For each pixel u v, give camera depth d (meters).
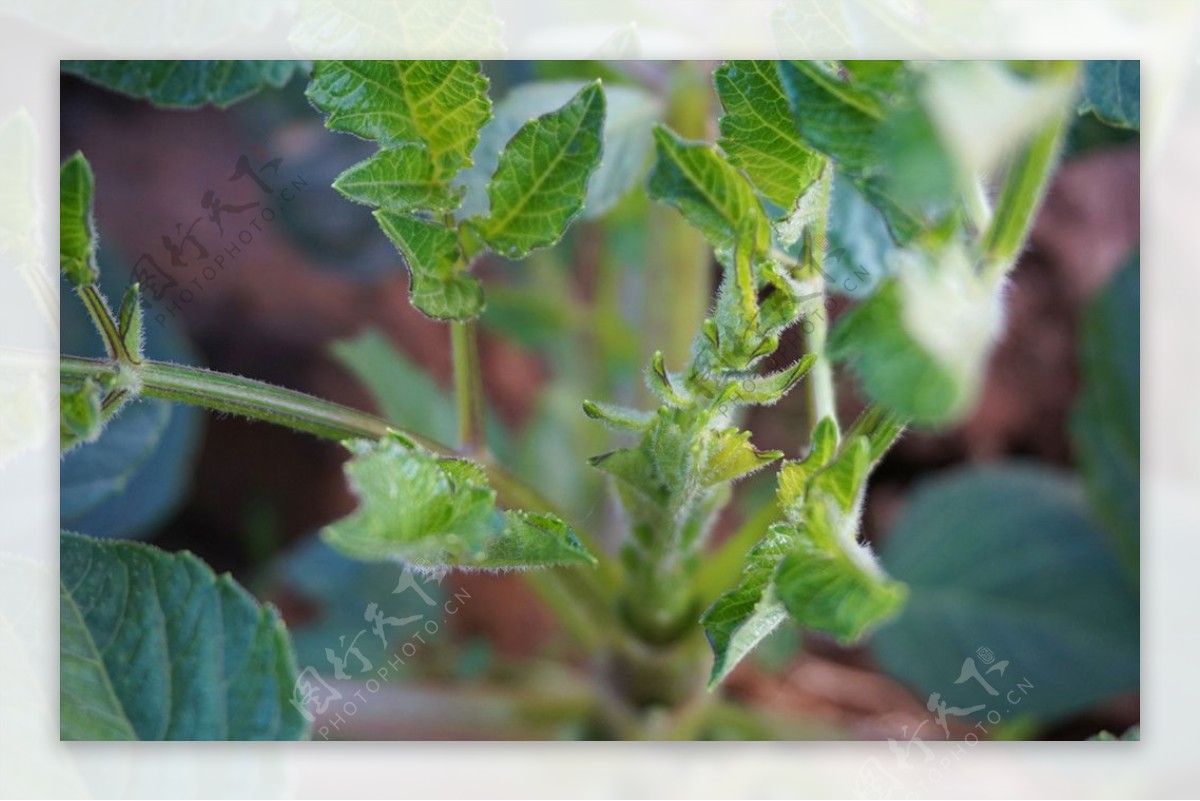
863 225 0.53
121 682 0.50
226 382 0.49
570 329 0.69
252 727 0.50
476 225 0.49
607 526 0.60
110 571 0.50
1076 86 0.48
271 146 0.67
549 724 0.59
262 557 0.70
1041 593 0.61
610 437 0.67
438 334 0.76
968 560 0.61
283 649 0.50
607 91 0.58
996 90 0.42
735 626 0.46
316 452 0.72
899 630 0.61
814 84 0.44
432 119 0.48
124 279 0.62
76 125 0.67
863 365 0.41
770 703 0.64
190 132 0.67
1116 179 0.68
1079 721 0.61
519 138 0.48
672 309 0.62
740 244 0.46
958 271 0.42
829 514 0.44
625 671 0.57
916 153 0.41
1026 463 0.67
